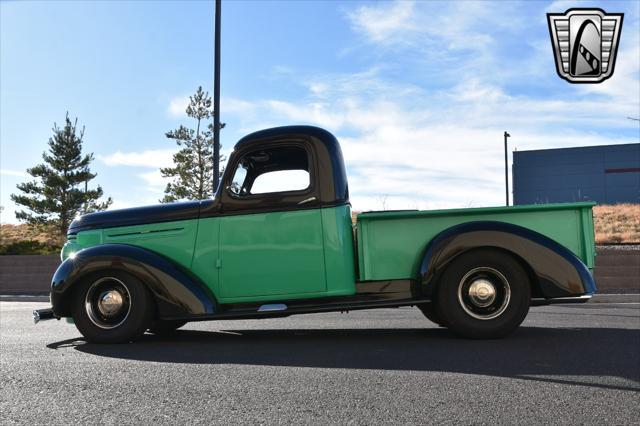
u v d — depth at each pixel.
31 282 15.33
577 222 5.49
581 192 54.22
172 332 6.65
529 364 4.27
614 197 53.12
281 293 5.59
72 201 28.58
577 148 54.72
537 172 56.19
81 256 5.61
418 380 3.78
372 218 5.51
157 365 4.41
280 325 7.22
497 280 5.43
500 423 2.87
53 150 29.47
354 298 5.56
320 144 5.75
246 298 5.62
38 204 28.55
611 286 11.60
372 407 3.17
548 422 2.88
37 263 15.55
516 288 5.38
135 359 4.70
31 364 4.50
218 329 6.89
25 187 29.36
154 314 5.67
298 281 5.58
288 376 3.95
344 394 3.45
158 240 5.79
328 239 5.58
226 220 5.71
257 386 3.67
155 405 3.26
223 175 5.80
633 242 15.89
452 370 4.08
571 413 3.03
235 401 3.32
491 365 4.24
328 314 8.61
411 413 3.05
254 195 5.71
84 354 4.99
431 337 5.71
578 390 3.50
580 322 6.92
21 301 13.52
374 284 5.56
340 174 5.71
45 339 6.08
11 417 3.07
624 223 23.55
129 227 5.87
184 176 26.11
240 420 2.96
